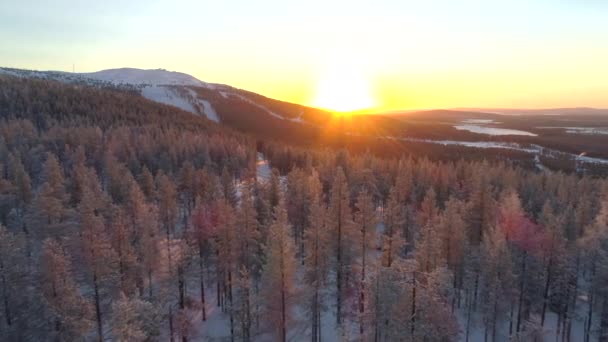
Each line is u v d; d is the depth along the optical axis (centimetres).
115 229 3288
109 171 6047
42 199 4153
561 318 3744
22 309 2817
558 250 3459
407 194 6134
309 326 3594
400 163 7788
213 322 3709
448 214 3797
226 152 9100
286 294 2977
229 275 3653
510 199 4591
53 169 5322
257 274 3688
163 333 3334
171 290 3544
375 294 2584
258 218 4684
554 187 6975
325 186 6831
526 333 3198
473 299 3866
